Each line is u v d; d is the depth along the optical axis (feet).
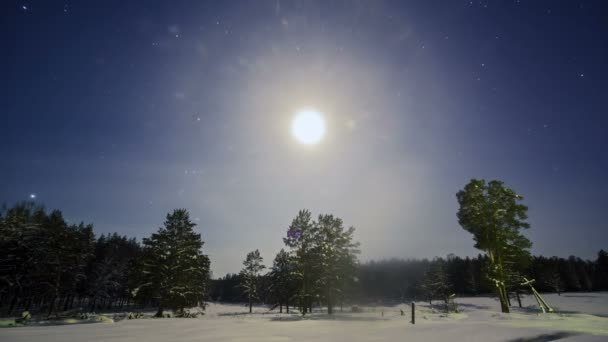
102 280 180.86
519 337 22.97
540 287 240.73
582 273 266.36
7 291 118.93
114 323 40.60
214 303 293.64
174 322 42.42
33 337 24.85
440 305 158.81
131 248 254.27
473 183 78.84
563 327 28.73
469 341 21.36
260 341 22.43
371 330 28.17
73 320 52.11
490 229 75.10
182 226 100.63
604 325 31.19
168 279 93.61
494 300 178.19
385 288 237.04
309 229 109.70
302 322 39.78
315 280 103.30
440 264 211.82
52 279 124.57
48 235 125.29
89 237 161.89
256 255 189.47
